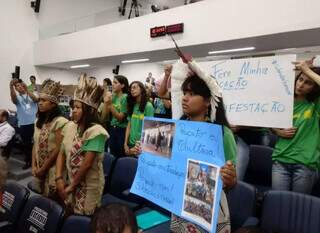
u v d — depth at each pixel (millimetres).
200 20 4734
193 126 1165
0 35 8109
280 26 3795
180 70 1273
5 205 1928
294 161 1948
